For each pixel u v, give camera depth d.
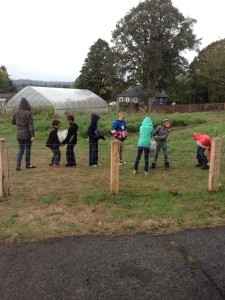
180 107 46.31
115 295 3.33
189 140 13.47
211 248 4.22
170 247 4.25
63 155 11.16
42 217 5.18
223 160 9.52
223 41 50.25
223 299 3.26
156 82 54.31
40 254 4.08
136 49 51.25
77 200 5.93
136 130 18.27
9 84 111.06
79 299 3.27
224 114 33.50
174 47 52.09
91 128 8.98
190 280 3.56
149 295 3.33
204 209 5.45
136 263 3.88
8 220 5.03
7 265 3.84
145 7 51.88
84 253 4.11
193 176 7.81
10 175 8.03
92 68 67.75
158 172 8.25
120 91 55.84
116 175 6.14
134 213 5.24
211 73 49.28
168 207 5.50
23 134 8.51
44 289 3.42
